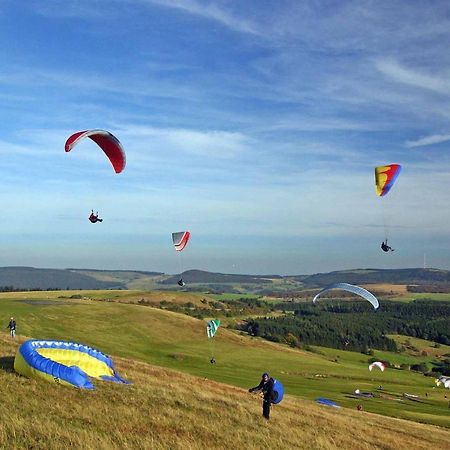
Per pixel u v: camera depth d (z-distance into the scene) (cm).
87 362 2520
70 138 2466
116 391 2186
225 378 6956
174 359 8688
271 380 2298
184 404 2238
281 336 14425
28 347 2186
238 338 11550
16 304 10756
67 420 1603
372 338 16100
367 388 7856
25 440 1318
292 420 2561
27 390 1877
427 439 3316
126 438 1545
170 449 1538
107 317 10662
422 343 17288
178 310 15262
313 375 9038
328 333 15950
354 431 2816
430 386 9800
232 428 2009
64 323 9700
